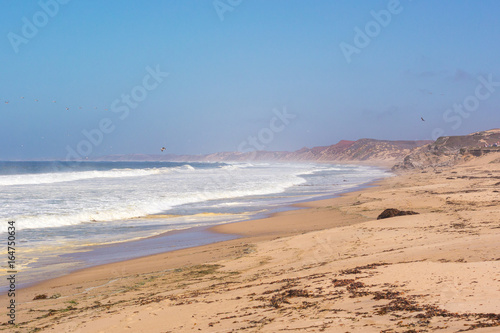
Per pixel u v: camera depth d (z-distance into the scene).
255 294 8.60
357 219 22.22
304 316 6.64
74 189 37.00
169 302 8.73
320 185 52.31
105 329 7.25
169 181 50.53
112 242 18.25
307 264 11.82
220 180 54.06
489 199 23.97
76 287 11.46
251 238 18.77
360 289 7.80
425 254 10.65
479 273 7.72
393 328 5.55
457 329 5.18
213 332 6.42
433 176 55.12
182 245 17.72
